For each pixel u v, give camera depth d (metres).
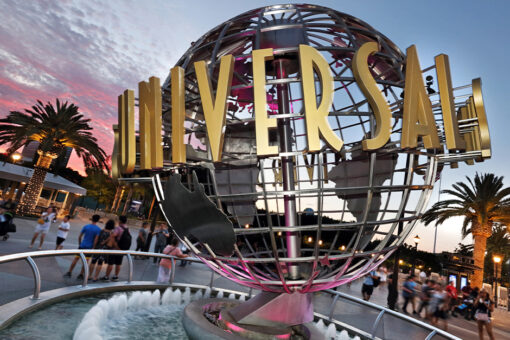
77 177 50.62
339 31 3.69
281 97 3.54
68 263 6.82
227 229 2.53
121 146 2.95
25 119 17.50
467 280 17.72
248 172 4.45
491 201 17.12
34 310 3.50
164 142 3.67
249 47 4.21
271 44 3.46
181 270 8.34
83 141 18.83
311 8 3.55
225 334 3.03
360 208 3.85
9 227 8.95
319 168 2.30
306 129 2.28
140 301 4.40
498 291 18.28
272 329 3.24
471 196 17.81
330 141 2.26
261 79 2.44
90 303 4.14
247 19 3.62
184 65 3.56
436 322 8.83
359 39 3.78
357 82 2.46
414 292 9.88
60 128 18.36
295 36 3.51
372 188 2.37
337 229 3.47
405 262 26.34
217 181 4.35
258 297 3.47
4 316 3.04
